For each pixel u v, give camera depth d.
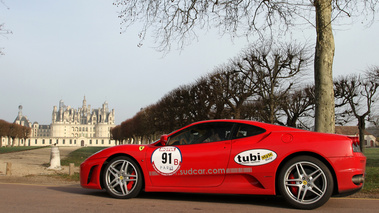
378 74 29.64
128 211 4.52
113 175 5.55
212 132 5.35
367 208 4.82
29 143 159.62
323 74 8.08
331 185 4.62
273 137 5.00
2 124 92.44
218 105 28.88
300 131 5.04
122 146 5.68
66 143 166.75
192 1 10.78
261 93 26.97
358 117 30.77
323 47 8.16
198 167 5.11
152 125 45.91
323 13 8.24
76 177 10.15
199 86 30.59
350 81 30.88
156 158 5.33
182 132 5.48
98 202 5.17
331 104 7.98
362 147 30.56
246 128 5.23
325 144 4.76
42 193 6.14
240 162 4.96
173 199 5.54
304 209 4.69
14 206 4.83
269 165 4.84
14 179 9.34
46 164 17.59
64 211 4.49
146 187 5.33
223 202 5.29
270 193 4.82
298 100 31.16
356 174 4.65
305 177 4.73
